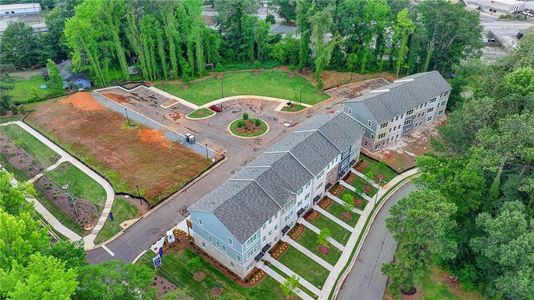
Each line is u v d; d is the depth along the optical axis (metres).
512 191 46.56
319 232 54.94
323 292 46.91
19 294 28.75
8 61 101.25
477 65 82.62
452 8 87.06
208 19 130.50
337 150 60.00
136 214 56.94
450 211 42.50
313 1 94.38
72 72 95.12
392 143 74.81
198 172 64.69
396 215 45.88
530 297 37.84
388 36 102.38
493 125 54.25
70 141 72.69
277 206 49.38
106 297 33.75
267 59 106.38
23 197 45.44
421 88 76.94
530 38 69.62
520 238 38.88
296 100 87.75
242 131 76.19
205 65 101.31
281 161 54.62
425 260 44.12
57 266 33.38
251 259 48.12
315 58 95.25
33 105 85.12
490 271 45.75
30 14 139.12
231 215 45.59
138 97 88.62
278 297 45.97
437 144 59.81
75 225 55.06
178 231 54.19
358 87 94.56
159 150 70.06
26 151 70.62
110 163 66.69
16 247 35.06
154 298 42.16
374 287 48.12
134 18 89.25
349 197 56.47
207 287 46.69
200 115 81.56
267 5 146.88
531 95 51.53
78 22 84.75
